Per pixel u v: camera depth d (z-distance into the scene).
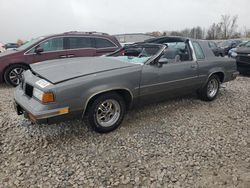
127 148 3.53
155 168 3.08
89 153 3.39
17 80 7.17
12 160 3.22
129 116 4.66
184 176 2.94
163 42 5.58
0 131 3.98
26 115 3.59
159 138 3.84
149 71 4.22
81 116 3.65
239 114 4.96
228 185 2.81
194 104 5.50
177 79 4.72
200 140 3.81
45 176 2.92
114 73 3.82
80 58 4.71
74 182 2.82
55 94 3.31
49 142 3.67
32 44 7.25
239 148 3.59
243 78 8.82
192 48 5.19
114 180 2.87
